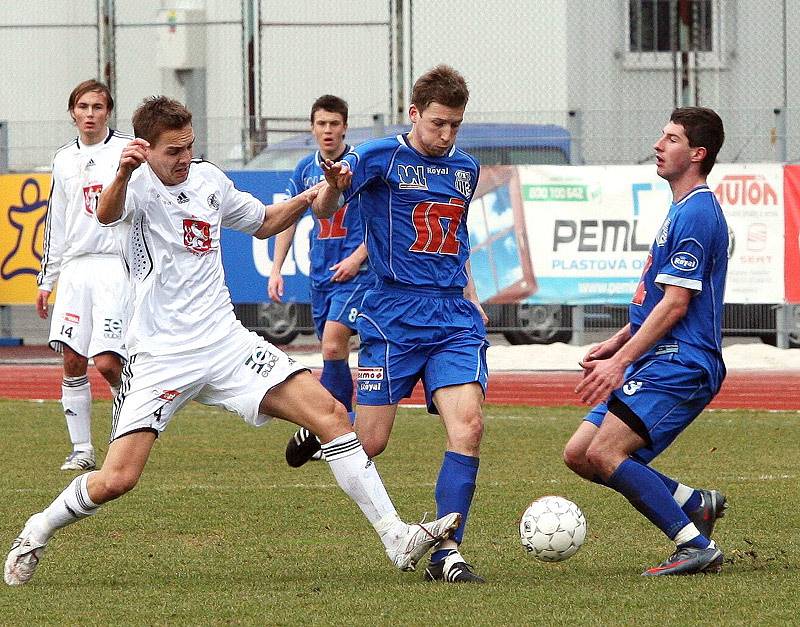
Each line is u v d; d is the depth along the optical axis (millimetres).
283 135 67312
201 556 22406
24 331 65625
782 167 58562
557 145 61000
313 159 34438
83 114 32062
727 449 36031
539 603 18469
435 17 75188
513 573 21000
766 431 39781
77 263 32531
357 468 20141
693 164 20812
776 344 60781
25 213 62375
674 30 71188
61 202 32656
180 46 79688
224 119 63656
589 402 20531
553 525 20875
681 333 20781
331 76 76875
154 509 26922
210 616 17766
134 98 82188
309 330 62031
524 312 61188
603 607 18188
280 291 35469
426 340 21984
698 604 18328
